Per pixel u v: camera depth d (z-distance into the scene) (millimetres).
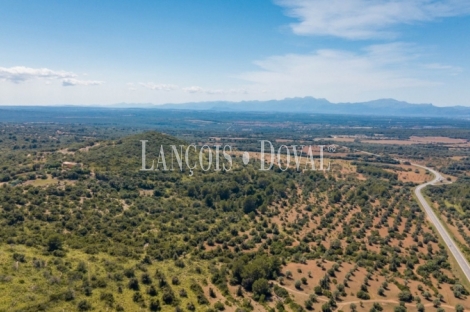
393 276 110000
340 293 97812
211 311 81625
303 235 143375
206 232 136375
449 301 97812
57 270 82938
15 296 69375
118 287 81250
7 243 94062
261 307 89250
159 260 107625
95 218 126312
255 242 133500
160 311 77500
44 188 141750
